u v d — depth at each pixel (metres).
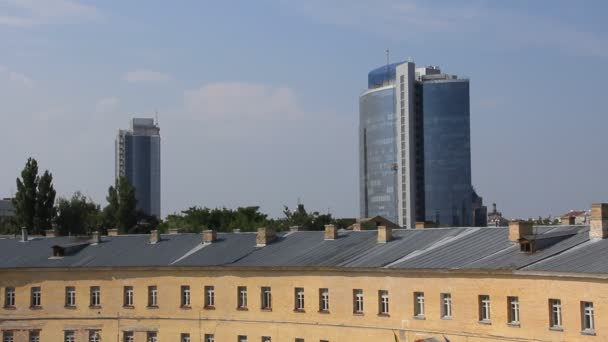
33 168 152.38
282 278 84.94
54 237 108.19
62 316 96.88
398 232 86.25
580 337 61.47
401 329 75.06
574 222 85.25
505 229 77.81
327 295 81.62
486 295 68.94
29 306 98.19
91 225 167.50
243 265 87.31
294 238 93.31
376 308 77.31
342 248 85.88
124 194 168.50
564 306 62.81
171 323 92.00
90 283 96.38
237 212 166.62
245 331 87.12
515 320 66.88
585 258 63.50
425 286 73.50
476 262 70.56
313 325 82.06
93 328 95.56
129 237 104.25
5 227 156.00
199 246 96.94
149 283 93.81
